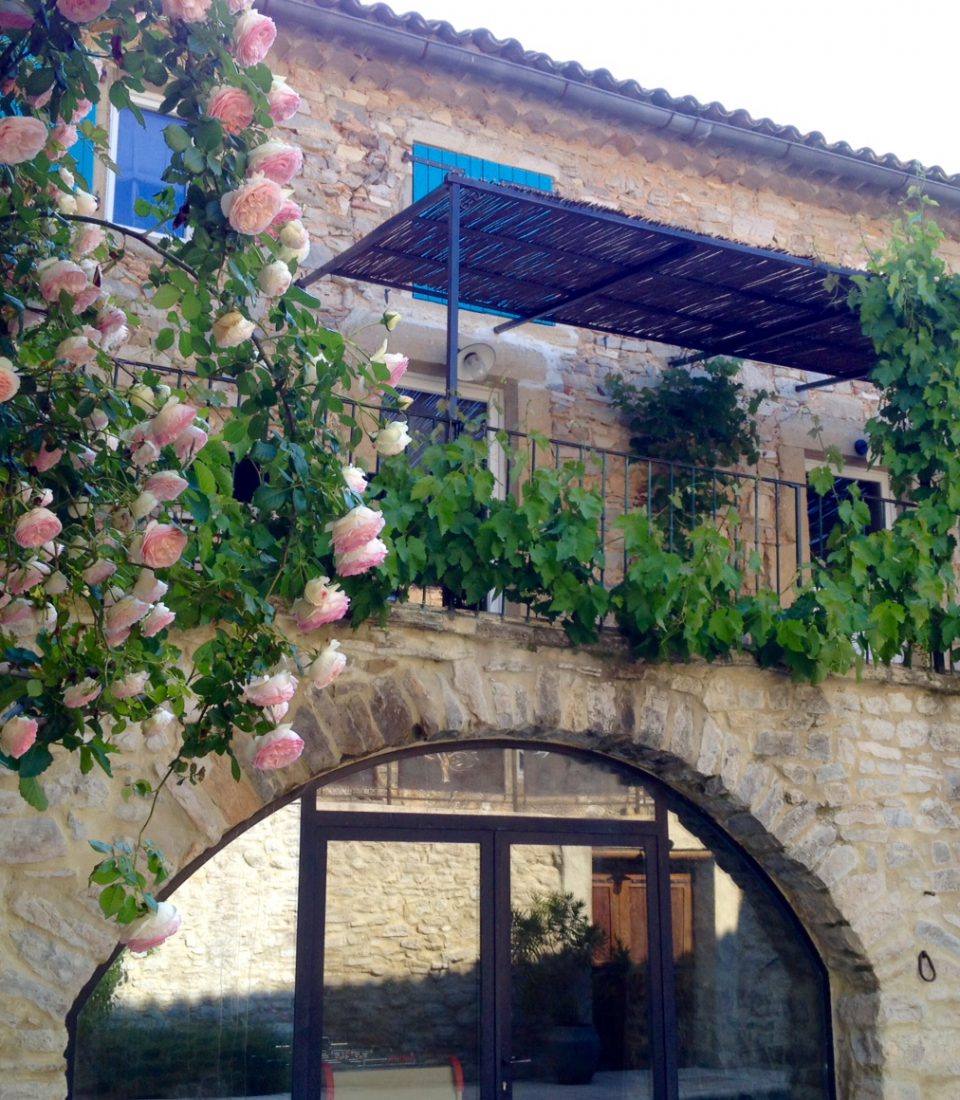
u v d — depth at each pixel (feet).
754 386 29.45
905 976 22.13
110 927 16.52
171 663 16.76
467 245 23.29
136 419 12.31
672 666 21.24
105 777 16.85
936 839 22.94
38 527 10.36
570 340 27.53
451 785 20.51
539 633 20.11
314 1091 18.63
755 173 29.14
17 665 11.05
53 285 11.58
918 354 23.77
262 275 11.91
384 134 25.82
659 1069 21.08
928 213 30.89
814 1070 22.30
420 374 26.04
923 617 22.52
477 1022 19.99
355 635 18.89
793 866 21.89
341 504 12.71
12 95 12.28
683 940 21.89
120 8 11.89
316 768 18.35
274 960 18.76
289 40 24.73
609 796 21.70
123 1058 17.53
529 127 27.30
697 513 26.91
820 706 22.36
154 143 24.18
